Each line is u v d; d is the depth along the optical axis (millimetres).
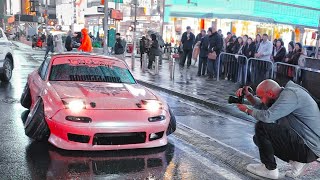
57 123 4770
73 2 56406
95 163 4613
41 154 4848
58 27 54562
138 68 17875
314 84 8836
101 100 5102
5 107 7766
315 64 9516
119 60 6930
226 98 9828
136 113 4992
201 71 15125
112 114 4840
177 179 4285
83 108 4824
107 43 16422
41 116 5047
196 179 4320
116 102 5113
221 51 13969
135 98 5395
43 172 4277
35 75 6902
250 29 21891
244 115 8180
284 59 11953
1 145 5188
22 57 22469
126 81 6336
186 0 22203
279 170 4715
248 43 13188
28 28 58719
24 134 5773
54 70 6176
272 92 4305
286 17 23078
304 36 25297
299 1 23656
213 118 7848
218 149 5500
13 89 10211
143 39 17984
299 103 4074
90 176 4215
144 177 4281
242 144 5910
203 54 14602
